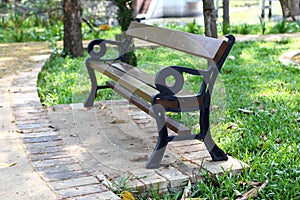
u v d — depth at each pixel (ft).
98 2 56.95
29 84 23.44
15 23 51.01
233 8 79.87
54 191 12.07
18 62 29.68
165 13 61.26
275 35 44.50
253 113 19.10
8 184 12.46
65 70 27.61
